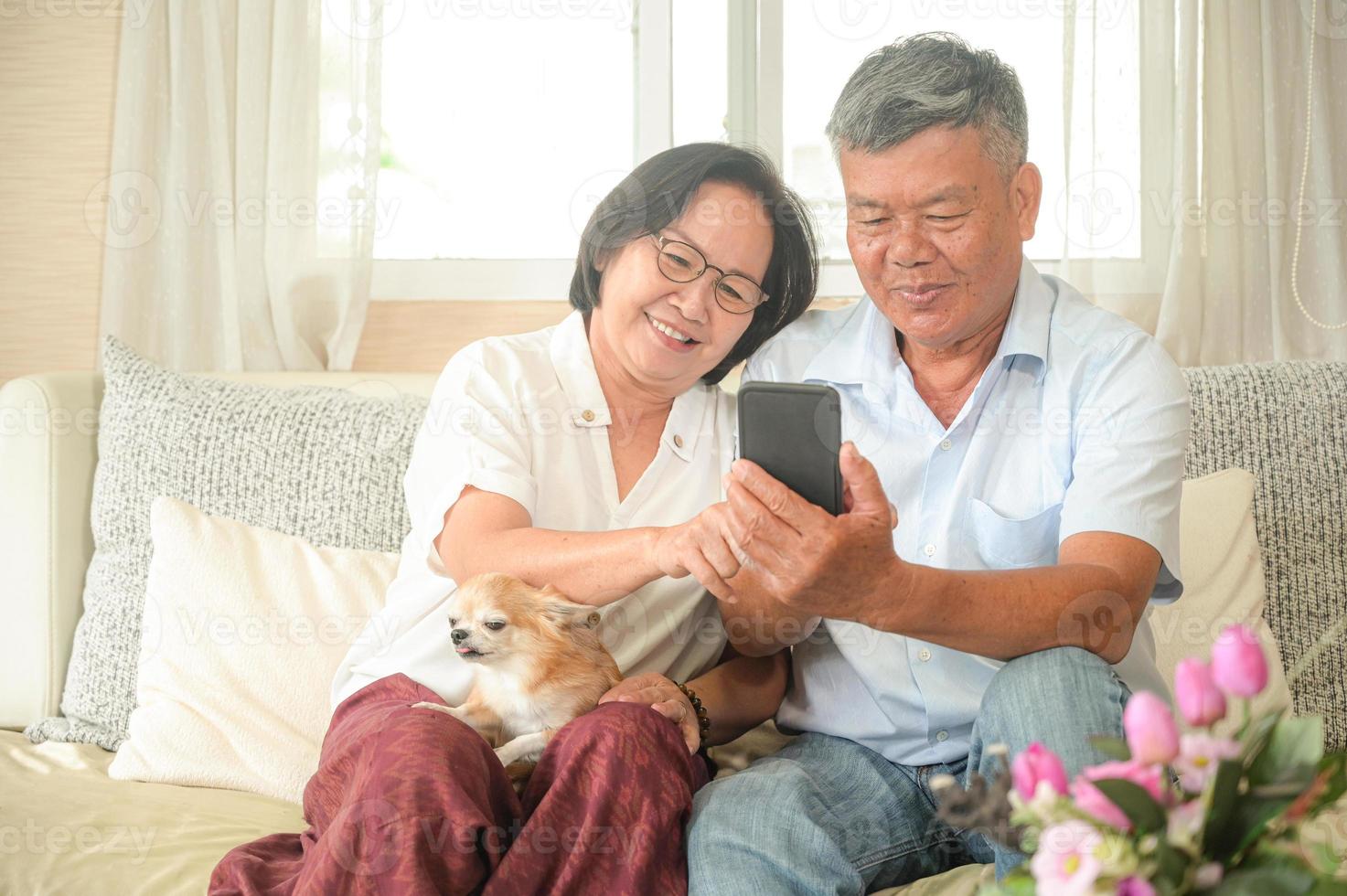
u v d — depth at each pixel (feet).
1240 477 5.39
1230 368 5.77
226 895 3.62
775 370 4.91
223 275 7.11
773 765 4.10
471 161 7.52
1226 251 6.68
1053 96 7.06
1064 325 4.47
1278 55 6.68
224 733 4.95
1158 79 6.67
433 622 4.33
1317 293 6.73
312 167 7.06
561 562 3.94
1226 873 2.35
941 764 4.32
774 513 3.46
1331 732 5.20
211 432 5.69
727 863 3.53
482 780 3.51
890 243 4.20
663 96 7.38
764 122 7.34
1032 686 3.50
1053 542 4.31
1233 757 2.35
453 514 4.24
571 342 4.69
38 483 5.79
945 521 4.43
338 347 7.16
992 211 4.14
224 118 7.04
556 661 3.97
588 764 3.57
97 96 7.33
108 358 5.97
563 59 7.49
